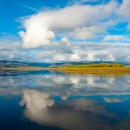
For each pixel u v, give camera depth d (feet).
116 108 91.15
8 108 91.04
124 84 187.93
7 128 64.44
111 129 64.08
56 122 70.79
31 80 239.09
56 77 296.92
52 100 110.22
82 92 138.72
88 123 69.72
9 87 167.12
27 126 66.44
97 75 342.03
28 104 99.81
